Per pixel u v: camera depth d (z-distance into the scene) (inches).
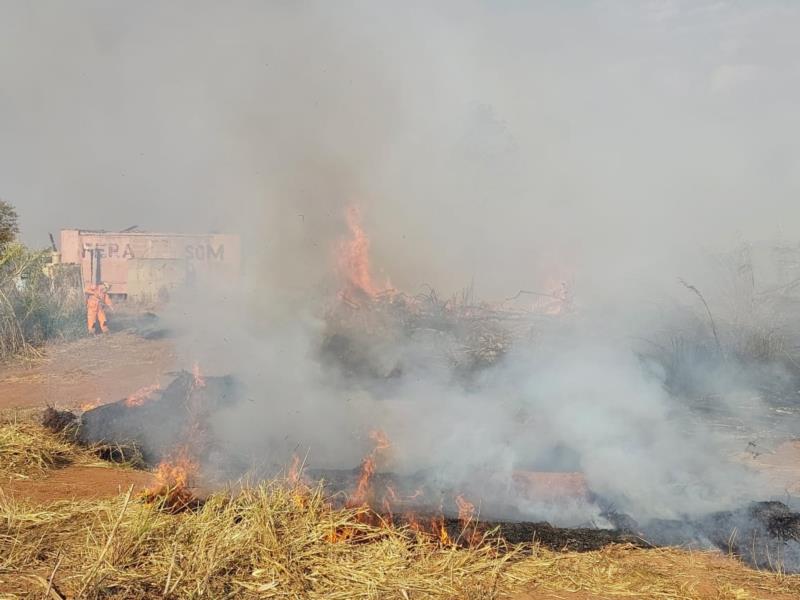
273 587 184.5
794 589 211.2
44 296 762.8
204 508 225.9
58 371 577.3
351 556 205.2
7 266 732.0
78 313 792.9
